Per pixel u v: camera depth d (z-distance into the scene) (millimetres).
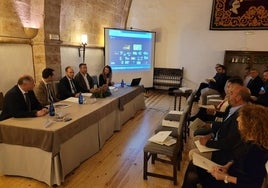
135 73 6730
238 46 6410
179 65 7145
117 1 6500
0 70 3369
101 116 3064
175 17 6891
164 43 7156
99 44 6156
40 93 3354
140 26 7266
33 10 3783
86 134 2760
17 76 3691
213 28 6508
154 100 6344
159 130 2795
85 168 2645
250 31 6188
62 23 4582
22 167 2340
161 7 6953
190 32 6824
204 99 4973
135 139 3549
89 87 4434
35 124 2250
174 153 2275
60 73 4461
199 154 1874
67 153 2381
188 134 3621
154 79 7371
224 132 1952
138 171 2605
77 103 3182
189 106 2930
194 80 7062
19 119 2402
